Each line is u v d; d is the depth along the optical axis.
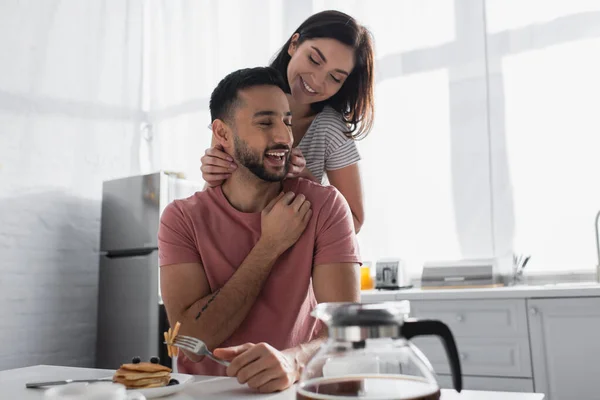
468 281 2.43
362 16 2.97
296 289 1.17
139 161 3.61
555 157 2.54
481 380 2.17
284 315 1.15
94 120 3.42
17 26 3.09
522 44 2.64
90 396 0.68
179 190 3.05
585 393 1.99
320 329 1.13
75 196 3.29
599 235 2.42
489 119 2.66
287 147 1.17
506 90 2.66
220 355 0.86
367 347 0.59
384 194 2.82
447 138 2.74
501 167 2.62
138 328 2.93
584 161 2.49
